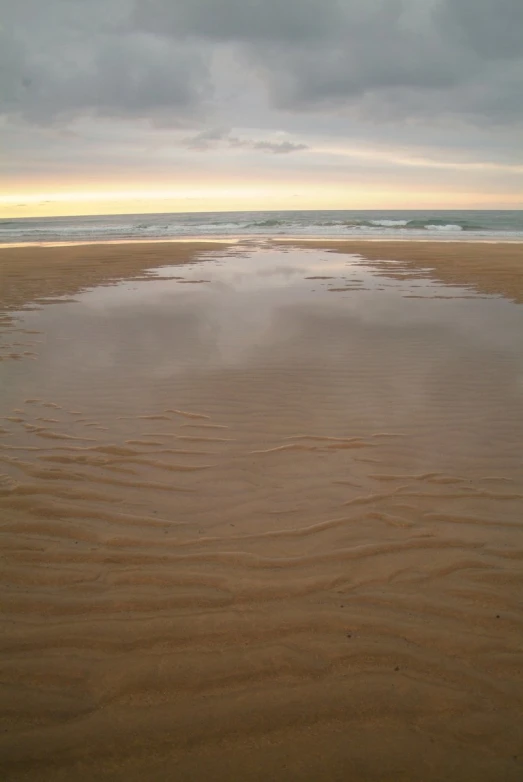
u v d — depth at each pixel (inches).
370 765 80.6
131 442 186.7
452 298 449.1
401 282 533.6
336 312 392.5
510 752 82.7
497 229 1576.0
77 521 140.8
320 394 231.3
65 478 162.4
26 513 143.9
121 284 536.4
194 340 316.8
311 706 90.0
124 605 112.4
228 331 337.7
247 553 129.0
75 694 91.8
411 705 90.4
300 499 152.3
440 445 185.0
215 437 190.9
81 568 123.3
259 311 397.4
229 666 97.7
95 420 205.0
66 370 263.4
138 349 299.1
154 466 170.4
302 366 268.1
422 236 1288.1
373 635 105.1
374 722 87.4
